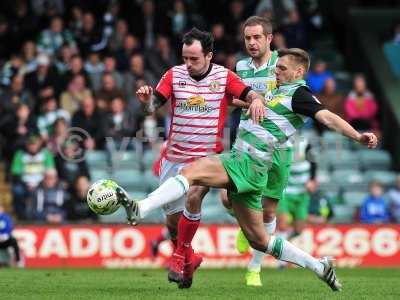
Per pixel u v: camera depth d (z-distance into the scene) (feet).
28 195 187.21
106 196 81.05
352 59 246.88
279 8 234.38
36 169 191.42
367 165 214.69
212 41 95.14
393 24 249.14
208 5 236.84
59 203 186.29
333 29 254.06
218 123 96.63
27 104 205.98
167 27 227.61
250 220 88.79
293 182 161.99
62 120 193.98
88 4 229.66
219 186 86.69
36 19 225.76
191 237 94.32
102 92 202.90
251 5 234.58
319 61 228.43
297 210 163.73
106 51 220.02
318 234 180.55
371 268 173.27
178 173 92.84
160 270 159.94
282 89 89.71
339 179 207.82
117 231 177.37
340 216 201.26
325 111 87.30
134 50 217.97
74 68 208.54
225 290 96.78
